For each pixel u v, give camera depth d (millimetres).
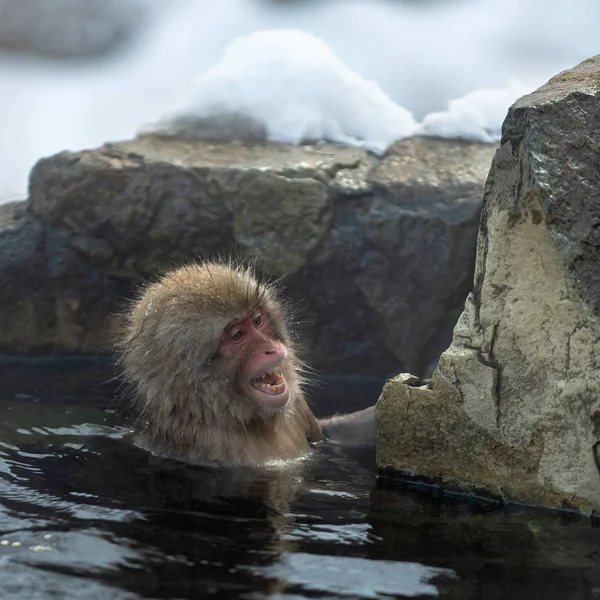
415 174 28172
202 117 31641
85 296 28297
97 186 28031
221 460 20156
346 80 32188
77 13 44938
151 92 39656
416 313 27297
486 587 13414
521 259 17031
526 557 14547
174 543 14688
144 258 28078
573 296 16484
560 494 16703
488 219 17562
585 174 16828
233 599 12727
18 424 21531
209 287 20641
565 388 16578
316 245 27188
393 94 36500
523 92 32531
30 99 39781
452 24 40625
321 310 27562
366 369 27719
